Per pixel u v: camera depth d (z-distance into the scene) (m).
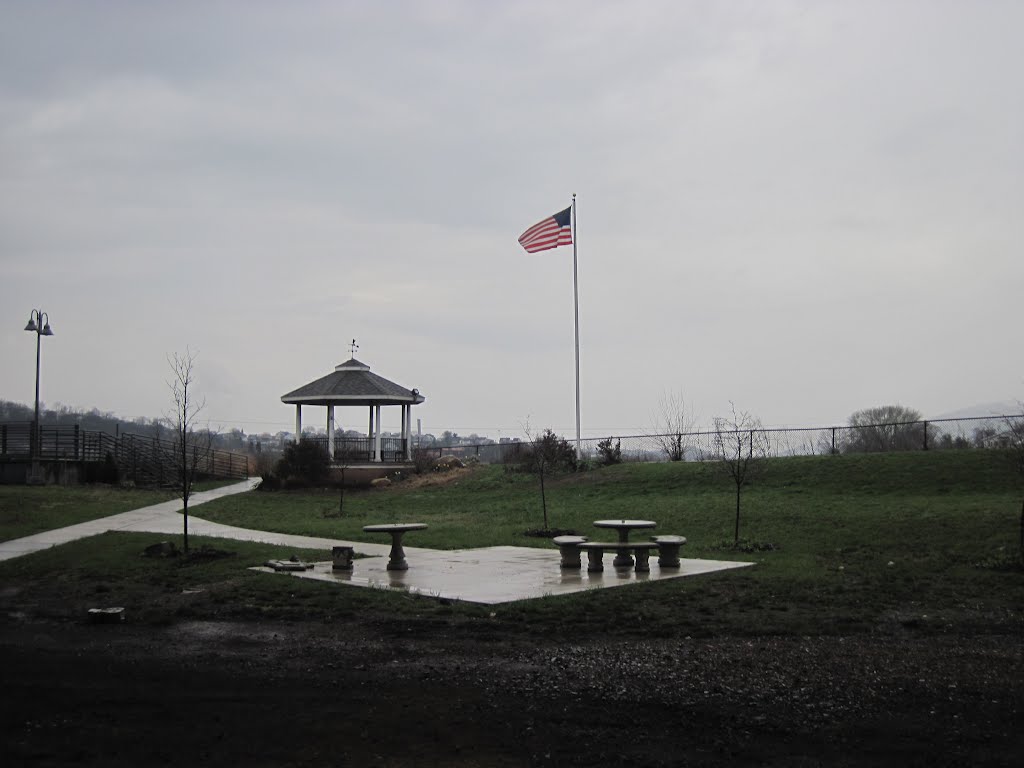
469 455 50.06
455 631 11.05
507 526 24.55
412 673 9.00
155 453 44.19
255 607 12.72
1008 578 14.19
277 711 7.71
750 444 28.58
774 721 7.38
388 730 7.18
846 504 22.89
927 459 26.80
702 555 18.02
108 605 13.22
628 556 16.55
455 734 7.07
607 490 31.12
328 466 41.59
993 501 21.05
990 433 29.47
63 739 6.99
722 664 9.30
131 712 7.71
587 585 14.19
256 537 22.12
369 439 46.56
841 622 11.46
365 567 16.39
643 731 7.14
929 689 8.35
